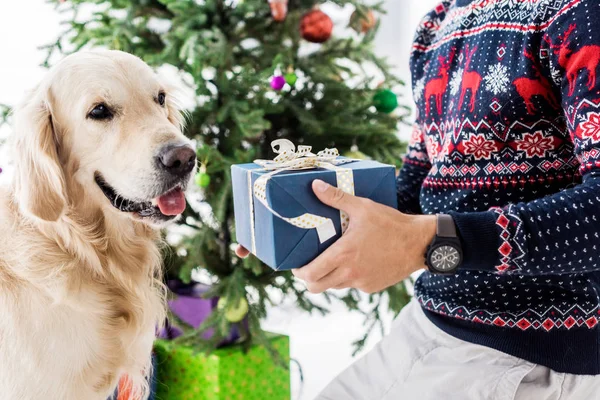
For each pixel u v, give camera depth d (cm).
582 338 112
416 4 451
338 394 136
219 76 209
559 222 92
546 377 114
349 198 92
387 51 462
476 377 116
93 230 148
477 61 116
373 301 248
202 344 210
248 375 227
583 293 112
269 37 230
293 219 94
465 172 118
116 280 151
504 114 111
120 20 212
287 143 112
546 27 104
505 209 95
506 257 93
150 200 140
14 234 140
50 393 135
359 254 91
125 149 141
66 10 226
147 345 160
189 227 235
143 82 150
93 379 143
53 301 136
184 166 139
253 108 212
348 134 225
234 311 207
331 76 239
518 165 112
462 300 121
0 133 234
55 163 141
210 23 216
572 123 99
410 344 130
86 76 143
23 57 308
